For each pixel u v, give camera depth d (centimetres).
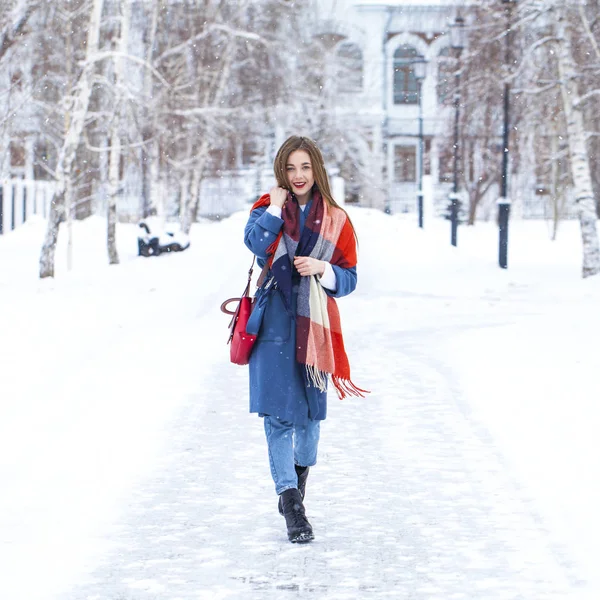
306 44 5138
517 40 3145
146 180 4750
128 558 569
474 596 512
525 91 2747
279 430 620
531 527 627
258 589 520
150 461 782
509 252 3831
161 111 3544
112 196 2909
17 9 2248
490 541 602
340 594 513
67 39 3219
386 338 1468
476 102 3903
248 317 618
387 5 7644
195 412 962
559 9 2583
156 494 698
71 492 696
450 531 621
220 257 3020
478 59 3356
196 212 5741
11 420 902
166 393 1047
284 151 619
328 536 612
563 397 986
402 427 911
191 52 3991
